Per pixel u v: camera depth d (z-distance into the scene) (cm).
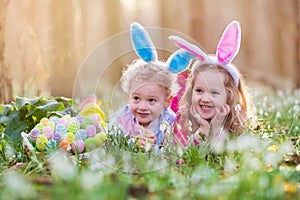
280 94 388
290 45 816
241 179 166
